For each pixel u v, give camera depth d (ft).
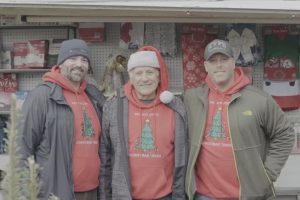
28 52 11.04
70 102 7.55
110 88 10.53
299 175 10.36
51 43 11.08
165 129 7.51
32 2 8.68
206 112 7.56
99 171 7.84
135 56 7.49
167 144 7.50
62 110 7.43
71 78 7.61
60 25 10.96
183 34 10.82
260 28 10.98
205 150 7.52
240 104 7.46
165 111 7.60
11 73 11.19
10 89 11.18
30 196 2.52
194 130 7.63
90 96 8.04
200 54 10.78
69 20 9.77
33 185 2.53
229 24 10.72
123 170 7.47
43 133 7.36
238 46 10.66
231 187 7.43
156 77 7.53
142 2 8.98
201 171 7.61
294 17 9.17
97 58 11.14
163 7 8.71
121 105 7.66
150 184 7.41
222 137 7.41
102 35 10.93
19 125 2.54
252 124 7.38
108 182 7.90
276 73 10.83
